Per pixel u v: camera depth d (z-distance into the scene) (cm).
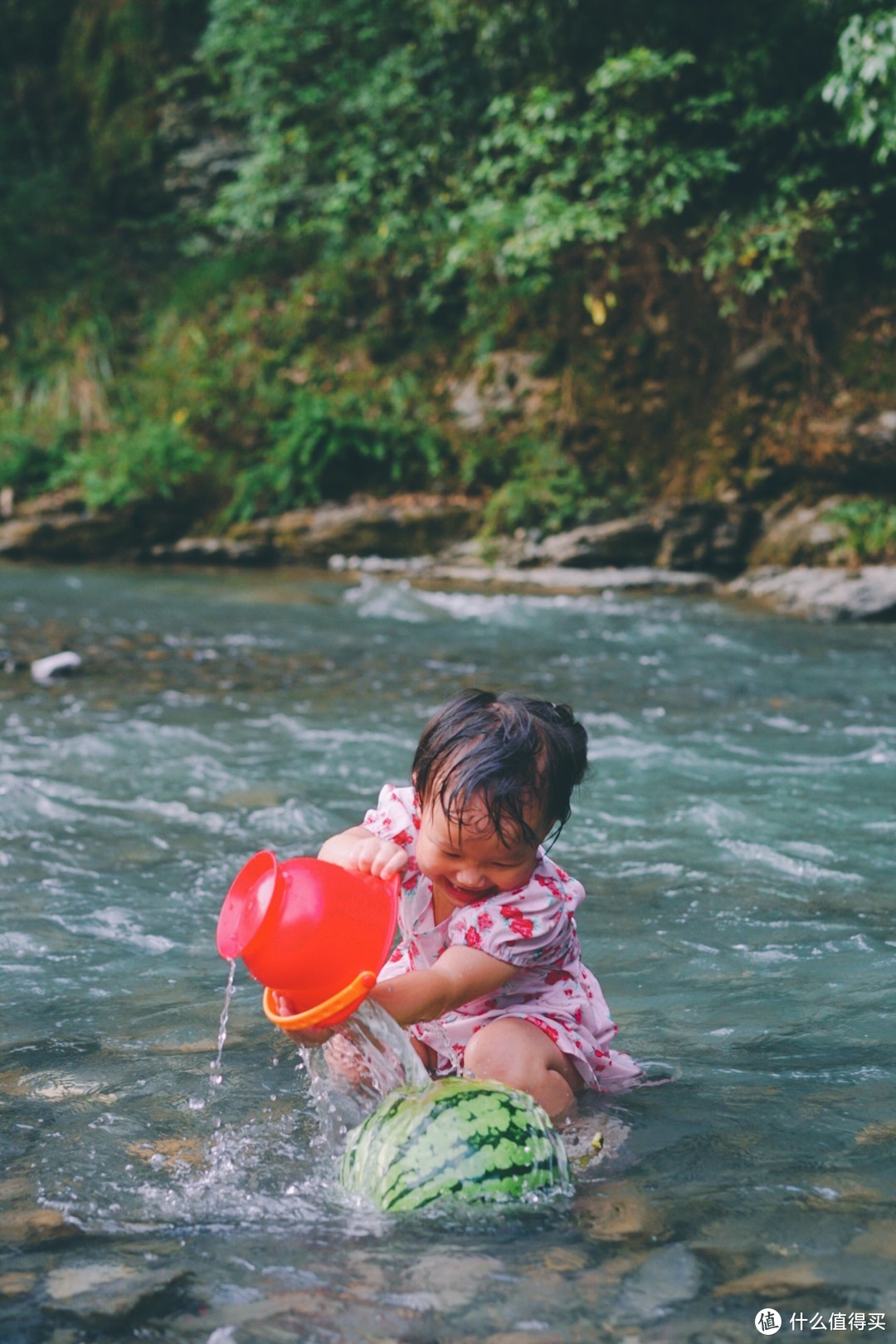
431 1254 202
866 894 400
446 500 1416
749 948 354
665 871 421
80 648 859
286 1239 207
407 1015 244
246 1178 229
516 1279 194
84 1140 244
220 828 462
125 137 1822
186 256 1781
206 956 348
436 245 1503
